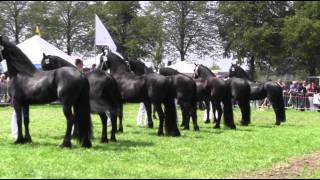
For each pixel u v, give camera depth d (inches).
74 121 502.3
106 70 620.7
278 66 2706.7
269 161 432.5
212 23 2679.6
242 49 2468.0
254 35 2378.2
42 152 447.2
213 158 439.8
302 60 2485.2
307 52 2309.3
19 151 454.6
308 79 1847.9
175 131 593.9
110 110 523.8
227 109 715.4
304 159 451.5
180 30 2652.6
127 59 661.9
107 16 2751.0
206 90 721.6
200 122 839.1
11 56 494.0
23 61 496.1
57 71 470.6
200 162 417.4
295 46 2368.4
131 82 600.7
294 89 1332.4
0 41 488.1
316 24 2237.9
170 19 2664.9
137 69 663.1
